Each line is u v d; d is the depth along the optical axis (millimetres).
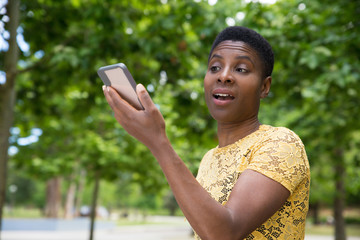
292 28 5539
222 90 1271
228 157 1306
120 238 21766
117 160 9836
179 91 6324
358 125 7902
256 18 5352
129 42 5566
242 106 1280
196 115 6730
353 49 5617
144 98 1017
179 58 5793
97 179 10727
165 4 5859
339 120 7566
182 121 6762
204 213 953
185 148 8672
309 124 8523
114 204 54312
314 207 38875
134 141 10047
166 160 999
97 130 10992
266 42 1325
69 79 6172
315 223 38719
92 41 5215
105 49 5395
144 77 5719
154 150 1017
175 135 8344
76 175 18156
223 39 1317
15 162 10508
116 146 10133
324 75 5383
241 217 1004
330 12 5734
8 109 4949
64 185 30703
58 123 10430
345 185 12125
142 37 5590
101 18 5156
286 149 1129
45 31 5996
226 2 5746
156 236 23625
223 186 1262
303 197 1189
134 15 5828
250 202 1034
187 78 6102
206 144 7051
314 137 8688
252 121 1324
